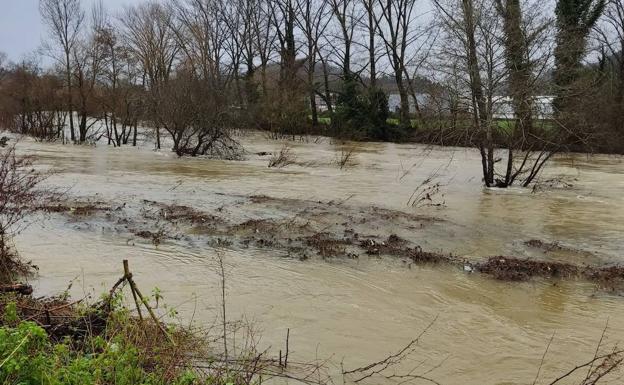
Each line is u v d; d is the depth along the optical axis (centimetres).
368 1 4175
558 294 804
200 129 2405
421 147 3438
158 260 876
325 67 4466
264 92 4300
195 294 736
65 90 3234
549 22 1556
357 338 628
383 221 1195
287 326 650
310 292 766
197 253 925
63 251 897
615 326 693
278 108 3984
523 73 1580
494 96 1622
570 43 1677
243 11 4888
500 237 1109
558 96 1644
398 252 964
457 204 1447
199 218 1138
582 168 2373
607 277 873
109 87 3247
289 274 838
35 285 731
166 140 3225
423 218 1241
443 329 665
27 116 3325
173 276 804
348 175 1964
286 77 4338
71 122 3159
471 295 785
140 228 1066
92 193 1398
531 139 1781
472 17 1561
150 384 386
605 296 801
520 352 612
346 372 539
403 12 4128
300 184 1695
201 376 449
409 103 4050
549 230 1182
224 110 2469
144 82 3694
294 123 4022
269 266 872
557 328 682
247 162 2300
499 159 1758
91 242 960
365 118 3981
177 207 1245
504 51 1572
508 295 791
